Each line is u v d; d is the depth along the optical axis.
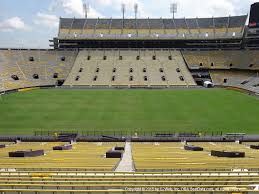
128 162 25.53
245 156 28.73
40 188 17.12
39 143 41.06
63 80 95.12
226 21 114.62
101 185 17.12
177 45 115.12
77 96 74.81
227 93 79.25
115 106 64.62
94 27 116.62
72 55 106.88
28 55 103.06
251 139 43.06
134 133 46.75
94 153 31.25
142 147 36.91
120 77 96.00
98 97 73.69
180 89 86.44
